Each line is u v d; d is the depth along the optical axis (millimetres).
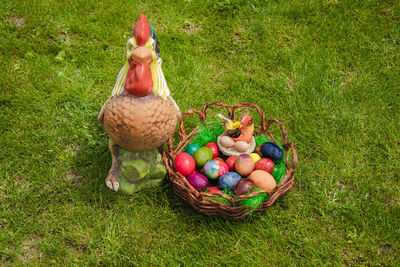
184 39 4156
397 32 4238
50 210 2689
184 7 4496
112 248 2504
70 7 4348
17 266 2395
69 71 3746
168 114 2387
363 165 3061
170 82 3703
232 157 2756
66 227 2611
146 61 2172
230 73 3887
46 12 4281
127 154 2629
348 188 2938
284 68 3934
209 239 2549
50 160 3004
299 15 4484
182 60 3975
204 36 4246
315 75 3797
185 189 2461
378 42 4160
